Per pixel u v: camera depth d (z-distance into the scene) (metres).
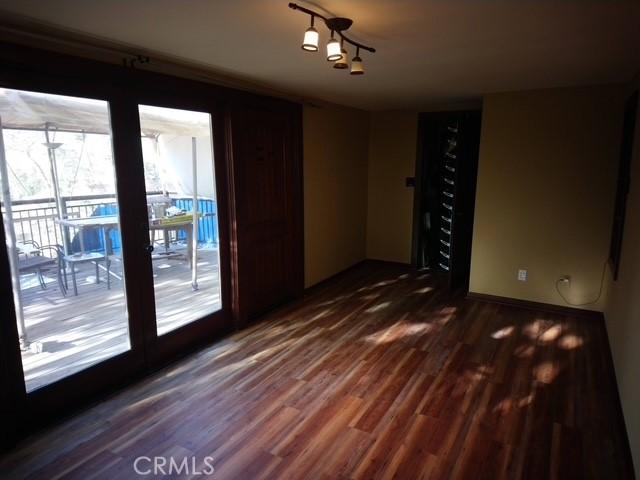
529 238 4.18
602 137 3.75
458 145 4.45
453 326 3.82
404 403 2.61
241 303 3.73
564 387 2.79
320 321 3.95
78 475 2.02
